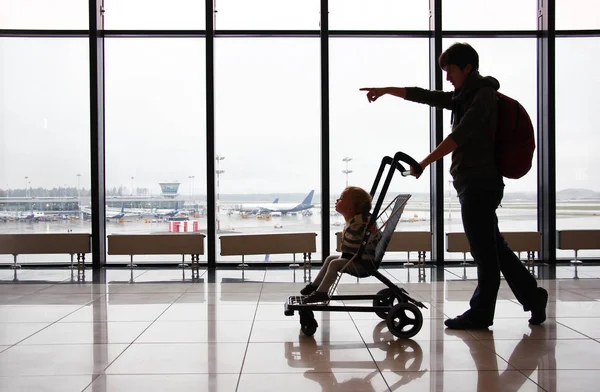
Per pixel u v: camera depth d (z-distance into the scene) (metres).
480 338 3.47
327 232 7.58
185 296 5.16
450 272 6.81
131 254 7.02
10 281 6.23
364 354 3.12
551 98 7.56
